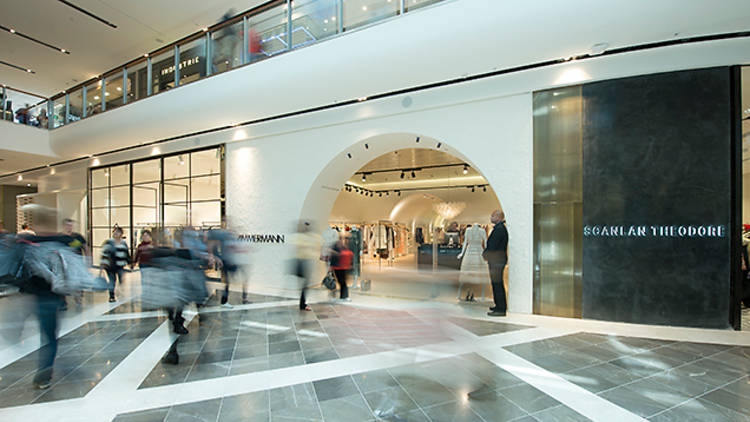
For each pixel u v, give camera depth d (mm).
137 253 4617
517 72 5176
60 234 3219
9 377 3119
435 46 5016
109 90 9352
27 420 2416
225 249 5910
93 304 6000
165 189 9625
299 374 3109
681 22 4000
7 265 2912
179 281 4223
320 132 7105
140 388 2889
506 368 3199
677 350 3664
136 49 9273
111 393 2801
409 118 6145
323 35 6012
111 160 10531
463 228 7953
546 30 4395
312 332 4320
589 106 4902
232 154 8172
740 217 4336
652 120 4613
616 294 4727
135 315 5266
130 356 3609
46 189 13414
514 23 4441
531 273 5172
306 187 7285
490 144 5488
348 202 14609
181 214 9219
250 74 6641
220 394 2770
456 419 2363
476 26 4641
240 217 8016
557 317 4973
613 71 4715
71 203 13258
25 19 8000
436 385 2869
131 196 10445
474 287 5754
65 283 3129
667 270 4531
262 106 7004
